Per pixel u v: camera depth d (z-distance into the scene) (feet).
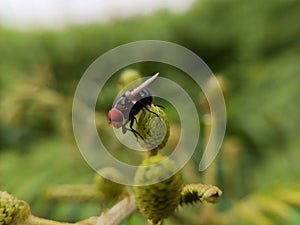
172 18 1.83
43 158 1.15
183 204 0.41
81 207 0.86
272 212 0.63
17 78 1.49
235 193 0.83
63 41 1.78
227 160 0.79
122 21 1.87
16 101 1.08
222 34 1.76
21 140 1.32
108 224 0.43
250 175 1.04
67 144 1.02
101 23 1.86
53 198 0.50
